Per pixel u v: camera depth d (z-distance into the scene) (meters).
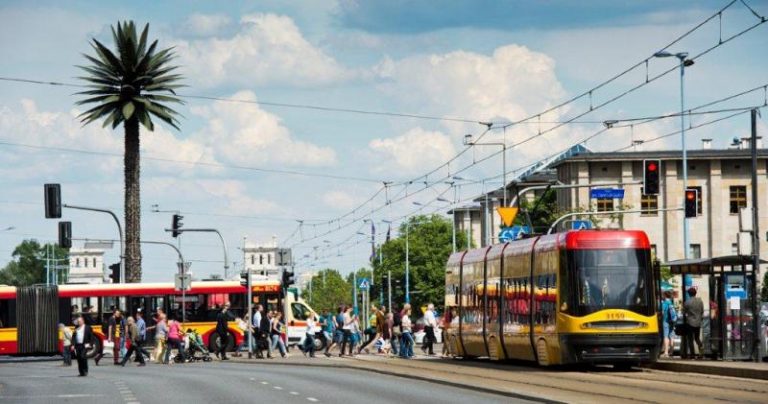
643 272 42.31
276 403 28.94
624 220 124.69
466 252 57.22
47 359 74.31
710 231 124.44
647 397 28.94
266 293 73.31
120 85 76.00
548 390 32.06
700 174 125.12
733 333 42.25
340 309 62.59
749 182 124.75
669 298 48.09
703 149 124.62
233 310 72.31
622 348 41.59
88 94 75.31
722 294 42.22
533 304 45.59
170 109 75.44
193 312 71.69
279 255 65.81
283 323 66.81
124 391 35.62
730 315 42.31
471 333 54.12
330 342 64.06
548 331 43.47
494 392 31.81
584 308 41.81
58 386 39.56
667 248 124.44
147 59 75.44
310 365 53.03
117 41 75.31
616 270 42.25
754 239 41.97
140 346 59.53
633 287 42.12
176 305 71.44
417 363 51.47
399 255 169.62
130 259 73.31
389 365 49.75
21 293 69.12
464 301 56.06
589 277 42.09
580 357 41.69
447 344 58.81
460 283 57.09
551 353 43.22
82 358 46.56
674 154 124.94
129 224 73.75
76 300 69.81
